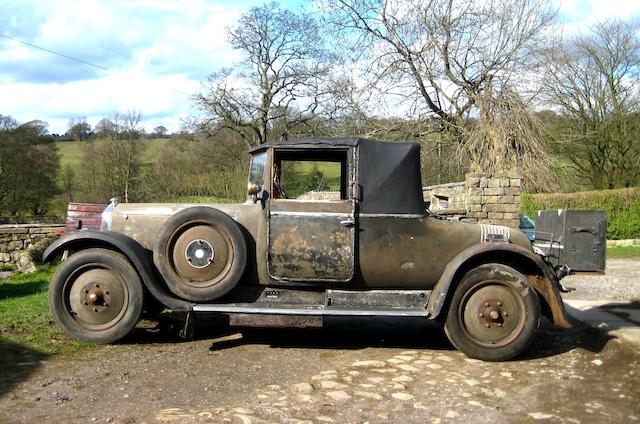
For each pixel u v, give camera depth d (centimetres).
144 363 502
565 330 641
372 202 548
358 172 549
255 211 564
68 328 548
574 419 387
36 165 3538
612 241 2200
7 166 3475
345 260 544
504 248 532
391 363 515
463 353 545
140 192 2920
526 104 1902
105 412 383
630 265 1464
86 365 491
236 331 633
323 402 409
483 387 452
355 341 599
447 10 2078
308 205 548
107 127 3291
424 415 389
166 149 3014
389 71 2159
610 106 2572
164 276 546
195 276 548
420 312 538
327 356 538
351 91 2261
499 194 1081
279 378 467
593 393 438
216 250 546
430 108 2227
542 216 632
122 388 434
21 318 643
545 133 2041
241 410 387
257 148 582
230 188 2322
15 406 392
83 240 559
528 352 559
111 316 552
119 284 551
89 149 3478
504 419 385
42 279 1108
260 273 558
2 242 1445
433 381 464
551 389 448
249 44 3036
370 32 2200
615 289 975
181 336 559
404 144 558
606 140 2577
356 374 480
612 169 2622
